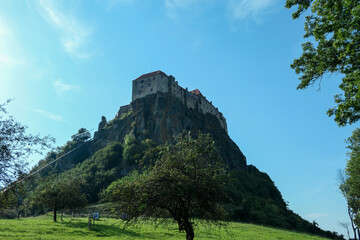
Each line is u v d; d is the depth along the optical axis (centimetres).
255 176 19075
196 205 1878
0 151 1548
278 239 4594
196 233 4297
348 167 4056
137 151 14012
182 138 2033
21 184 1683
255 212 10912
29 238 3017
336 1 1423
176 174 1791
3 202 1638
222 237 4091
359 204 4556
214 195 1783
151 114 16488
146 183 1727
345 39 1391
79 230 3903
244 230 5569
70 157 16975
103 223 4884
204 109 19988
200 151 1902
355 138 3725
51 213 7762
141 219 1778
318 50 1631
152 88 17162
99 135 18900
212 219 1919
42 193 4919
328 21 1490
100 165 14812
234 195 12544
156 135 15450
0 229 3544
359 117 1492
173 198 1748
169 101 16688
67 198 5100
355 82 1398
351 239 6900
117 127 18112
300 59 1812
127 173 13488
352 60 1490
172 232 4181
